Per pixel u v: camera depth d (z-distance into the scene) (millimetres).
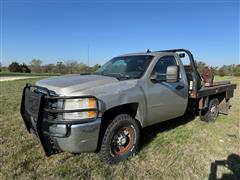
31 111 3771
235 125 6445
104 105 3602
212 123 6562
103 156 3828
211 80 6809
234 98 11688
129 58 5105
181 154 4398
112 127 3828
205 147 4773
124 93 3908
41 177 3482
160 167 3893
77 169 3727
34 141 4855
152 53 4965
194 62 5707
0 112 7539
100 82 3852
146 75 4441
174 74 4352
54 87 3648
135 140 4203
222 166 3992
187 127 6082
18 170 3639
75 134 3346
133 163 4000
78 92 3465
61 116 3408
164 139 5133
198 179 3568
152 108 4504
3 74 51750
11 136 5156
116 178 3520
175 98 5027
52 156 4148
